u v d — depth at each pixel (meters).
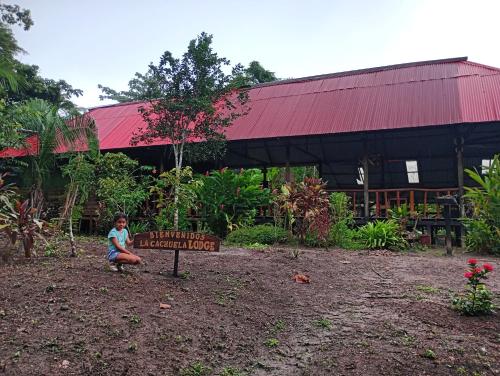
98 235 13.12
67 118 9.73
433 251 10.17
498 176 9.78
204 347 3.91
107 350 3.54
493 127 12.38
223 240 11.45
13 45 20.16
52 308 4.14
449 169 16.70
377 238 10.44
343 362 3.80
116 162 9.74
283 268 7.10
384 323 4.68
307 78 17.03
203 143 12.62
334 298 5.67
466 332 4.36
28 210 6.46
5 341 3.47
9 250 6.54
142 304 4.53
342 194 11.60
